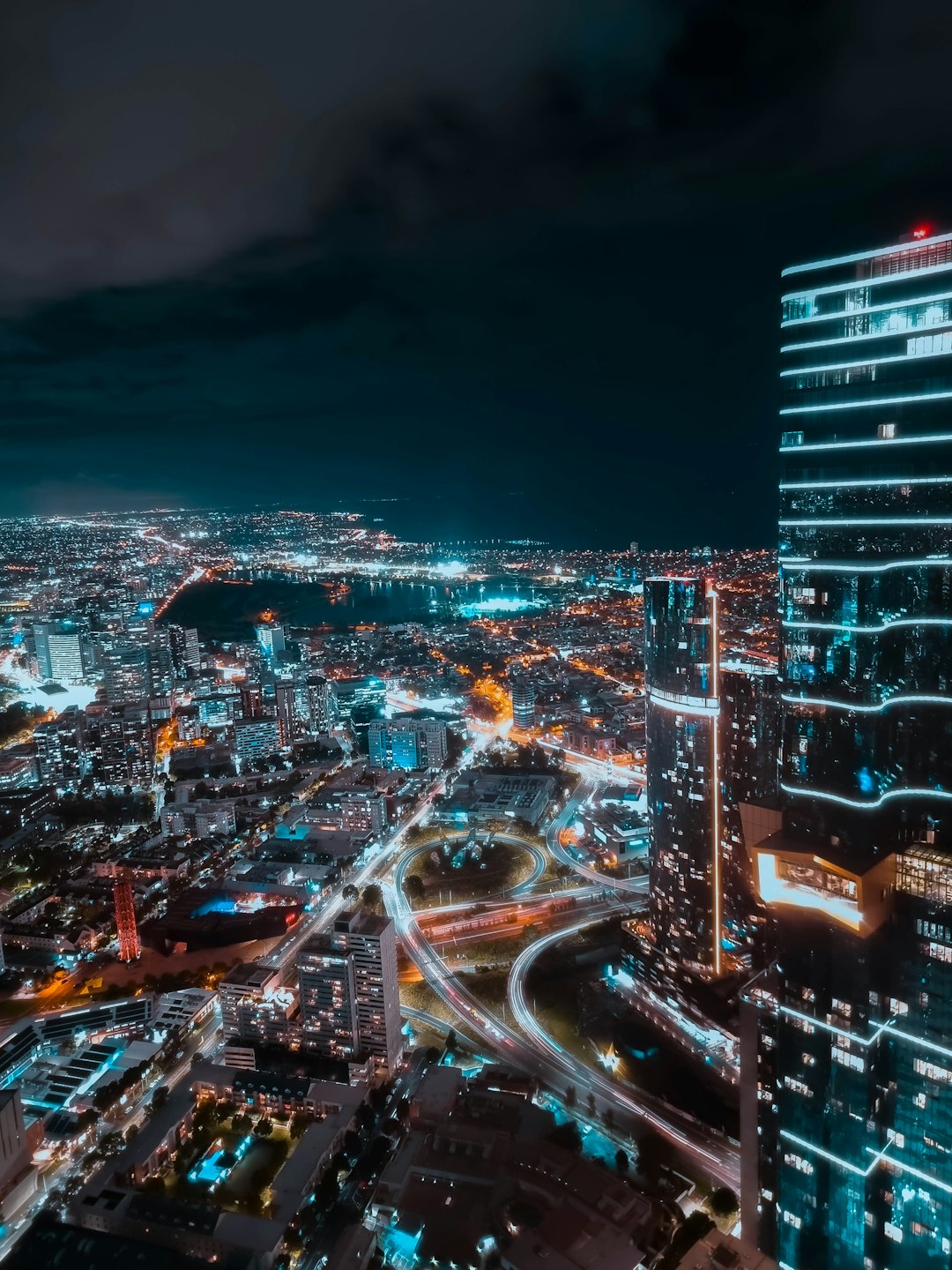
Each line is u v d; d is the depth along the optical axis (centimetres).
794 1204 19725
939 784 17338
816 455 17700
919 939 16912
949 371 15950
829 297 17300
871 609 16950
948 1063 16750
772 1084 19950
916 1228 17725
